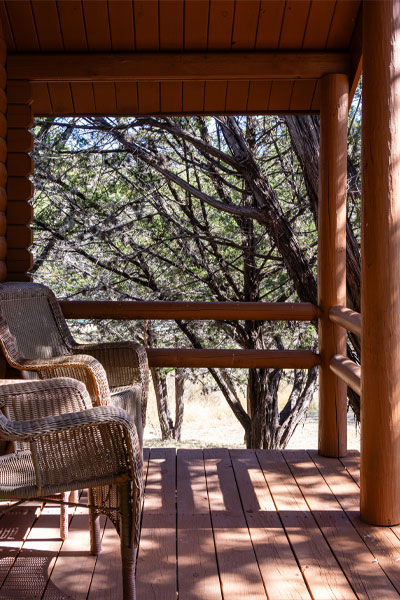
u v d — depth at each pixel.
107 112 3.99
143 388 3.32
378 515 2.79
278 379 9.14
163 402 11.13
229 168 9.05
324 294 3.92
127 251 9.28
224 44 3.67
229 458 3.82
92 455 2.05
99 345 3.44
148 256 9.24
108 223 8.74
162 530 2.75
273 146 9.02
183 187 8.27
